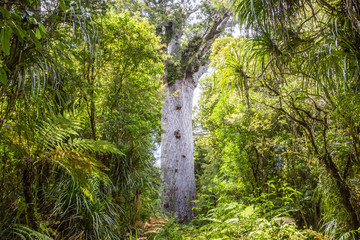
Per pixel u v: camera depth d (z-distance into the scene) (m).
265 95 2.49
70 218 2.21
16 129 1.60
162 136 10.19
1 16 1.15
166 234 3.49
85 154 1.84
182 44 11.30
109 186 3.00
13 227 1.67
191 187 9.59
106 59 3.31
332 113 1.90
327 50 1.66
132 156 3.43
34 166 1.85
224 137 5.28
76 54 1.71
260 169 4.62
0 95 1.44
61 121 1.77
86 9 1.91
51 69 1.69
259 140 4.20
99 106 3.68
